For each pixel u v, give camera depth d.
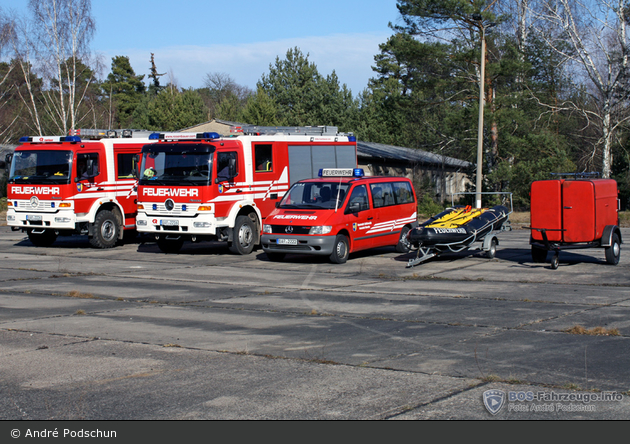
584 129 38.97
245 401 5.44
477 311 9.40
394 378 6.03
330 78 68.25
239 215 17.11
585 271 13.48
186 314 9.26
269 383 5.91
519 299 10.37
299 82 70.75
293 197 15.91
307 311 9.49
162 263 15.45
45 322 8.65
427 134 44.22
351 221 15.40
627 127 37.34
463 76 34.31
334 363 6.56
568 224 13.63
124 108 79.75
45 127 53.00
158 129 62.34
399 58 34.41
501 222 16.27
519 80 35.19
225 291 11.40
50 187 17.69
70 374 6.24
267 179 17.59
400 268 14.41
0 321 8.71
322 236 14.74
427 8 32.09
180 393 5.66
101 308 9.73
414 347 7.23
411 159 46.78
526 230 24.88
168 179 16.48
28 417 5.13
